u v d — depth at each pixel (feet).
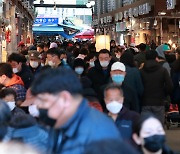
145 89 32.37
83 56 49.37
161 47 47.85
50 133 11.88
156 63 32.53
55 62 34.78
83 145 10.36
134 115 19.49
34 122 13.30
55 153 10.89
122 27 112.27
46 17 170.50
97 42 62.75
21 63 32.42
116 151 7.61
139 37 93.04
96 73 32.50
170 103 41.70
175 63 37.70
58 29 169.48
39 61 39.14
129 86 30.04
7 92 22.35
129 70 30.71
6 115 12.92
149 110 32.40
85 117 10.70
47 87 10.42
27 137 12.26
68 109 10.55
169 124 43.78
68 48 73.05
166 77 32.50
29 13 140.67
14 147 7.97
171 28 81.35
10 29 75.66
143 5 90.38
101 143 7.79
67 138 10.73
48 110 10.55
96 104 22.13
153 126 14.26
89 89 22.79
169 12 80.94
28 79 32.19
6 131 12.48
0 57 63.26
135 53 53.72
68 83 10.46
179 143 37.22
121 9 116.26
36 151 8.11
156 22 82.99
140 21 93.35
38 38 202.08
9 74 27.20
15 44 84.74
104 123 10.73
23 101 25.16
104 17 138.82
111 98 19.71
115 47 66.59
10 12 82.58
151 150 14.26
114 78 28.73
